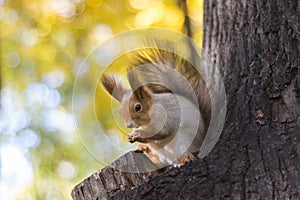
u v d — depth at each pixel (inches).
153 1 101.7
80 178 99.6
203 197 62.9
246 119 67.4
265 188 63.4
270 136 65.7
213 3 79.4
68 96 103.3
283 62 69.2
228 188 63.3
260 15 72.5
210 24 79.5
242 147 65.3
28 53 109.5
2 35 110.3
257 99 68.2
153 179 64.0
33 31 109.1
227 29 76.5
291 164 64.1
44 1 107.3
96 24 104.0
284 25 70.7
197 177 63.7
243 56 72.4
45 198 100.3
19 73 109.6
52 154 101.3
